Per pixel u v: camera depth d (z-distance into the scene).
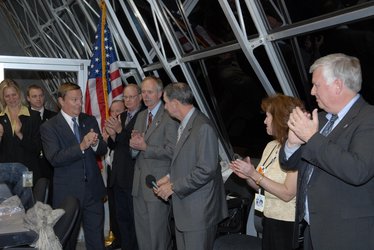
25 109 4.45
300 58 3.55
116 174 4.06
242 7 3.59
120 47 5.56
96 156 3.99
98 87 4.89
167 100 3.13
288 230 2.61
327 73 1.93
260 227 3.36
